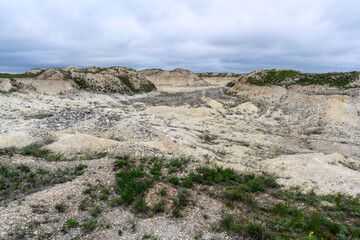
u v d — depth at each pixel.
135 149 16.78
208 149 24.97
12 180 10.62
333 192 12.33
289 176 15.33
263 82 73.56
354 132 35.53
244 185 11.81
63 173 11.93
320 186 13.34
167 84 139.75
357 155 26.11
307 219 8.48
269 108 53.62
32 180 10.87
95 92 73.94
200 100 70.38
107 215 8.16
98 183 10.60
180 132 31.48
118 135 24.28
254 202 9.88
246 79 77.56
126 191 9.71
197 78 146.38
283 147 29.28
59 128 25.91
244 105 57.34
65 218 7.68
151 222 7.81
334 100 43.25
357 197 11.37
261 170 17.00
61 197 8.97
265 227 7.73
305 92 52.81
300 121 43.28
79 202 8.82
